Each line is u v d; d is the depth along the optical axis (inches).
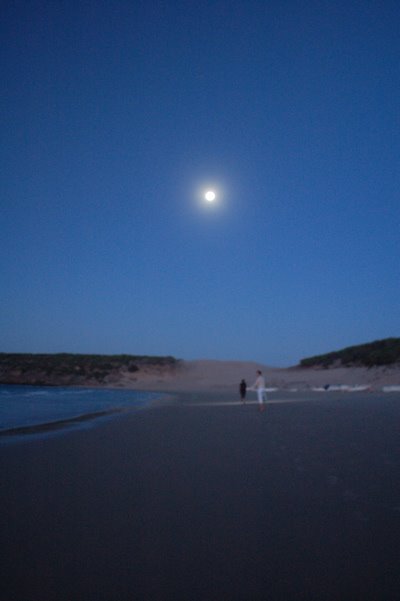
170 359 3932.1
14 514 168.2
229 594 106.3
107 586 111.0
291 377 2593.5
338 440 345.1
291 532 145.6
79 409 901.2
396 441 335.0
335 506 171.9
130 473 239.5
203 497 189.6
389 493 188.4
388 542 135.8
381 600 102.9
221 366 3742.6
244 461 269.3
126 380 3415.4
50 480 224.1
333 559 124.6
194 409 770.8
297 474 228.8
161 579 114.3
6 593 107.3
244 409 748.0
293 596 105.2
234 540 139.6
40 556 129.2
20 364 3681.1
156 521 159.3
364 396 1138.0
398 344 2399.1
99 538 142.9
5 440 381.4
